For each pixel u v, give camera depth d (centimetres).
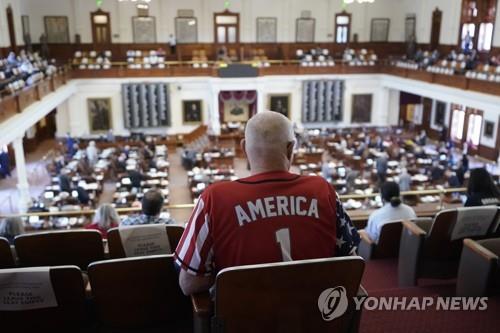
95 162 1962
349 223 202
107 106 2581
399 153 2077
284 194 191
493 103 1808
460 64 2105
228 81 2514
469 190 475
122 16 2662
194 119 2686
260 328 184
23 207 1523
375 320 327
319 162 2077
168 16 2712
